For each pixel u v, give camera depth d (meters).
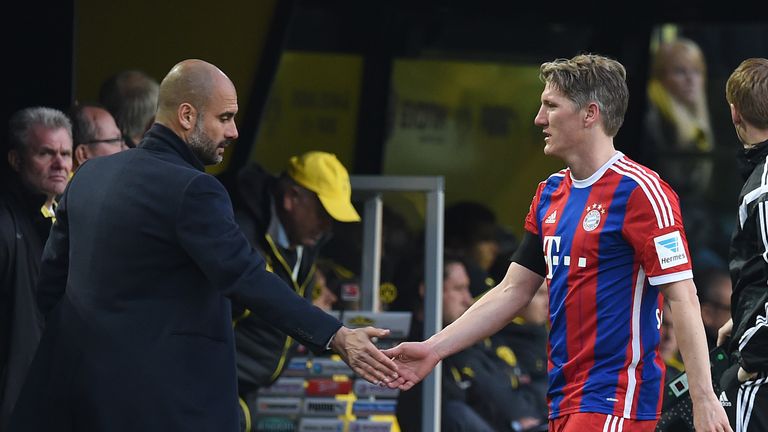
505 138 32.53
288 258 21.53
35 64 21.44
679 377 17.80
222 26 25.95
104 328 15.05
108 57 25.45
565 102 15.77
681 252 15.32
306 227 21.42
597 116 15.73
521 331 26.02
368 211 23.47
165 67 25.75
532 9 32.06
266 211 21.28
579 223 15.72
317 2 30.92
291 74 31.06
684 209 36.72
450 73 32.12
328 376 22.38
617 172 15.66
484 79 32.34
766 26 36.22
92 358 15.02
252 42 26.14
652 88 36.62
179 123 15.60
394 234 24.33
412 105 32.03
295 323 15.31
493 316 16.81
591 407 15.48
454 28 31.84
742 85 17.00
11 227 18.12
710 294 29.81
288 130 31.17
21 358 18.00
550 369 16.02
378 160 31.83
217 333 15.42
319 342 15.38
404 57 31.70
